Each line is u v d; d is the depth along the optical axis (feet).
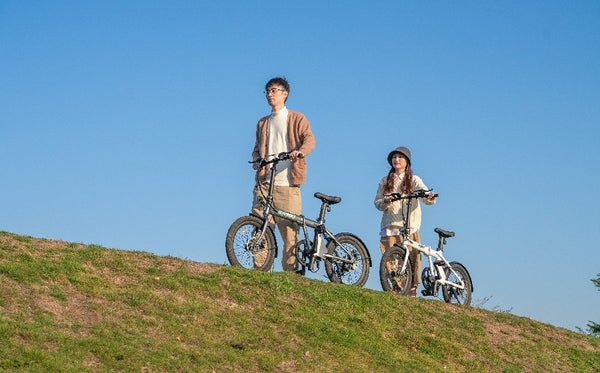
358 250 33.99
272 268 31.32
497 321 34.30
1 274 24.62
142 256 29.58
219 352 23.54
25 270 25.20
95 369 20.85
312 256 32.40
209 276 28.89
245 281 29.14
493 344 31.48
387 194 35.22
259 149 33.09
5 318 22.09
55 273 25.72
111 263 27.91
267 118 33.19
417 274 35.42
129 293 25.85
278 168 32.50
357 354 26.23
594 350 34.42
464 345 30.42
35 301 23.71
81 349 21.54
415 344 29.07
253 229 30.73
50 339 21.63
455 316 33.04
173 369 21.89
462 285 37.06
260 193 31.73
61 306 23.94
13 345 20.86
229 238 29.91
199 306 26.27
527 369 30.27
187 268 29.25
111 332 22.95
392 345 28.27
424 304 33.32
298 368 24.00
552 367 31.12
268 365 23.53
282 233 32.68
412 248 35.29
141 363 21.66
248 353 23.91
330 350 25.84
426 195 34.22
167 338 23.58
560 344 33.83
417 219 35.73
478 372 28.53
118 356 21.62
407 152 35.47
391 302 31.71
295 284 30.45
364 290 32.14
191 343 23.76
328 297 30.12
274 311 27.66
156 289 26.84
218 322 25.62
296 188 32.53
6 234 28.58
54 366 20.25
